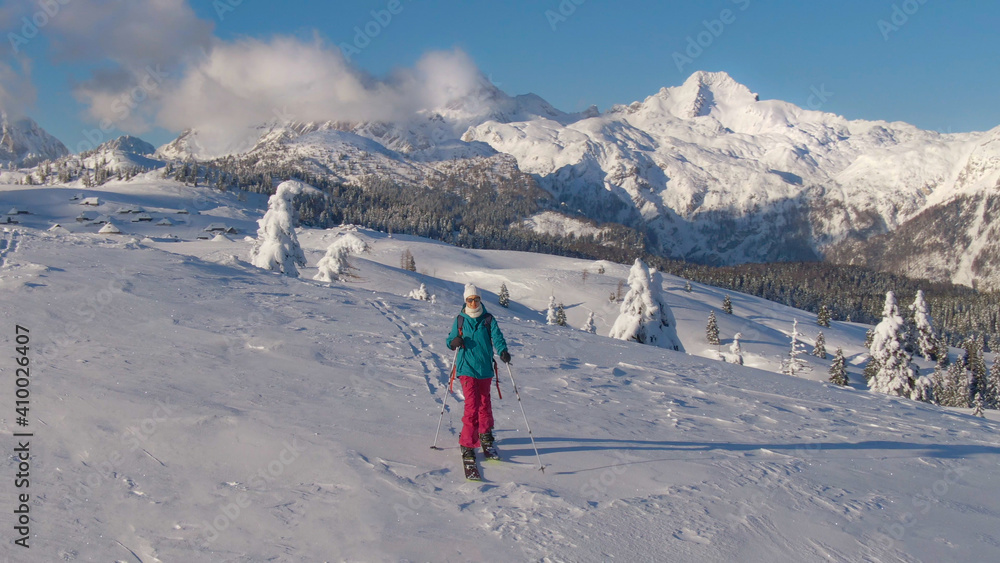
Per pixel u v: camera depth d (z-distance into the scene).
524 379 9.95
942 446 7.84
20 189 168.00
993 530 5.09
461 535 4.27
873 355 34.56
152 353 8.44
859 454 7.09
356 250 44.09
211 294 14.21
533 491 5.12
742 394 10.48
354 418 6.62
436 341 11.80
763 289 180.38
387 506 4.64
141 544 3.91
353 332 11.80
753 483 5.72
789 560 4.32
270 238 37.66
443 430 6.62
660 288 33.09
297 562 3.81
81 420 5.64
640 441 6.82
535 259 147.88
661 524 4.67
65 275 13.68
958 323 160.00
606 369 11.51
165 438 5.48
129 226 141.12
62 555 3.71
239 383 7.45
